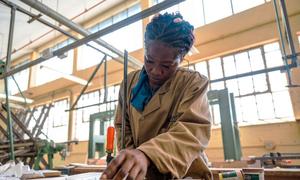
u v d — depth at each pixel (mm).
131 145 686
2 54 6688
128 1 5555
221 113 2469
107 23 5922
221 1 4598
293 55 1250
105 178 359
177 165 440
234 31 4227
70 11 5715
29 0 1508
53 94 6812
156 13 653
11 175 736
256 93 3896
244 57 4137
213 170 866
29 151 2395
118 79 5477
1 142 2250
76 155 5707
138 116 651
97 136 3381
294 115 3443
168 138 461
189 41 569
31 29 6148
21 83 7820
